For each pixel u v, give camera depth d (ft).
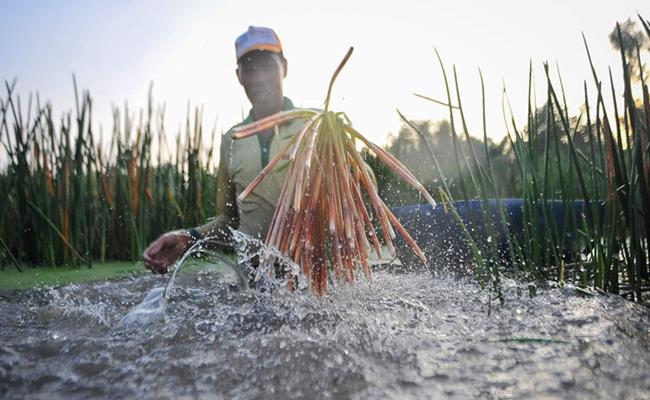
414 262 8.54
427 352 3.90
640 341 4.10
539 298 5.79
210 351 4.05
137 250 12.39
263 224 7.46
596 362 3.61
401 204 10.93
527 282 6.69
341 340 4.20
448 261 8.20
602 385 3.22
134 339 4.47
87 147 12.30
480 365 3.61
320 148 5.88
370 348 4.00
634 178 6.09
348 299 5.85
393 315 5.06
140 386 3.40
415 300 5.75
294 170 5.80
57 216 11.47
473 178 6.32
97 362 3.86
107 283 8.45
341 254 5.89
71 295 7.14
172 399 3.20
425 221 8.53
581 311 5.11
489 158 6.42
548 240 7.54
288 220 5.90
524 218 6.91
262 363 3.74
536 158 7.41
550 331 4.42
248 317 5.16
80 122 11.72
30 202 11.30
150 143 12.90
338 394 3.20
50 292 7.56
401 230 6.11
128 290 7.59
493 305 5.46
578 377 3.35
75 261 11.28
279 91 7.84
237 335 4.55
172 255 7.62
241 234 7.43
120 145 13.17
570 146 6.74
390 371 3.54
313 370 3.58
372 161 10.84
